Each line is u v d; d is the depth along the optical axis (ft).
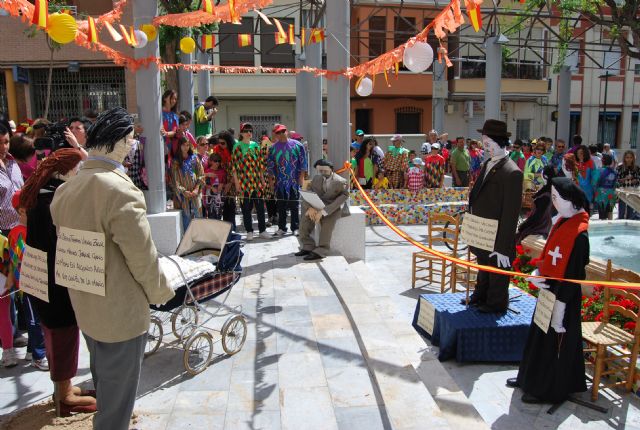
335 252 25.13
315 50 37.76
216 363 13.74
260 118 72.18
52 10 22.81
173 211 24.22
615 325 15.69
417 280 24.61
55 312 10.55
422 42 13.44
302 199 25.64
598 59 81.61
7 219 14.62
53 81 53.31
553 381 13.14
